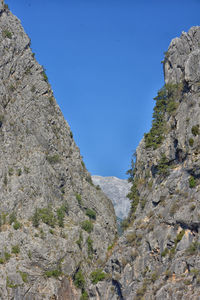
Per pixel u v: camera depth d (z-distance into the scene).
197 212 136.62
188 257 132.38
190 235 136.75
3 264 153.62
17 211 162.50
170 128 159.75
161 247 141.75
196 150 145.38
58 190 173.12
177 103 160.38
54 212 167.88
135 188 166.12
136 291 142.75
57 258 158.38
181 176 146.75
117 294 151.38
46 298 153.25
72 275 159.00
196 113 148.25
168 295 130.00
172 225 141.75
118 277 149.75
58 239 161.25
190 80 154.50
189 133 147.00
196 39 166.25
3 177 165.62
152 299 136.00
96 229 172.88
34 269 155.50
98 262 165.62
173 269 133.62
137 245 148.38
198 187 141.38
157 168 156.50
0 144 170.12
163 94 166.12
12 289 151.12
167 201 146.75
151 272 142.12
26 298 151.62
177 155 151.25
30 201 164.62
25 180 166.88
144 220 151.25
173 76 166.75
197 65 154.88
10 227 159.00
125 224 161.50
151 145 163.75
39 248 156.75
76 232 166.62
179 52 167.12
